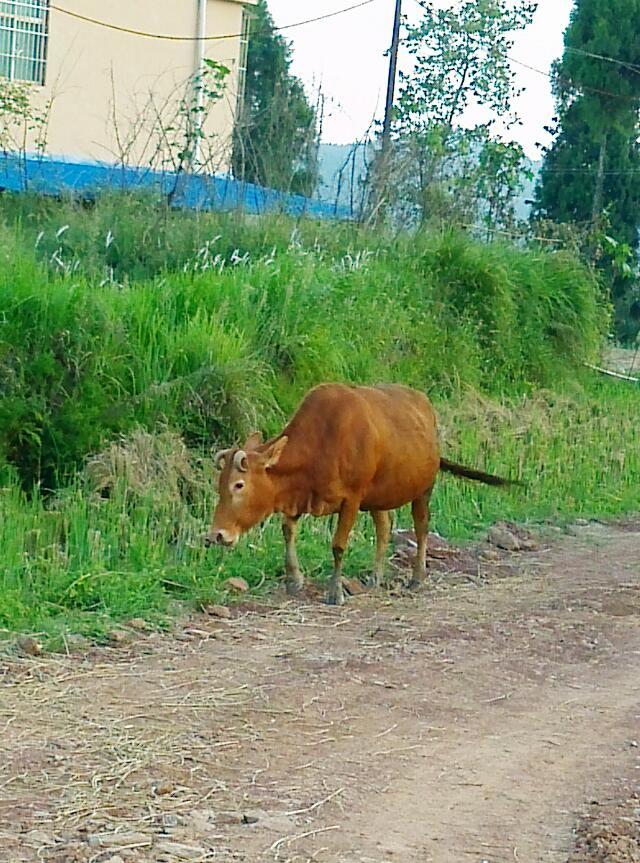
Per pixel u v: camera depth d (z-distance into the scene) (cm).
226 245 1789
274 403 1390
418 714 794
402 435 1086
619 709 827
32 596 954
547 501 1512
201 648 905
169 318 1426
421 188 2352
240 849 585
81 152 2578
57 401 1246
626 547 1361
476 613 1055
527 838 618
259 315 1511
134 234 1761
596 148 3734
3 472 1188
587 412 1902
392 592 1112
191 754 700
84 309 1316
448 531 1342
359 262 1808
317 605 1043
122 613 959
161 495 1176
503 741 755
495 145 2708
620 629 1026
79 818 608
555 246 2531
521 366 2009
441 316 1891
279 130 2388
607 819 638
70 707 765
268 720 762
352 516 1059
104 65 2600
